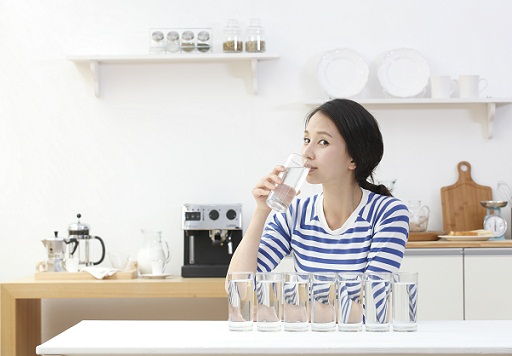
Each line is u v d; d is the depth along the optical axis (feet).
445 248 13.99
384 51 15.51
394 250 7.41
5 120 15.60
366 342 6.00
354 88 15.14
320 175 7.53
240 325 6.58
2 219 15.57
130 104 15.56
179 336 6.38
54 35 15.60
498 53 15.55
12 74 15.60
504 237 15.19
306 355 5.89
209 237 14.70
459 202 15.42
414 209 14.85
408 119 15.51
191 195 15.53
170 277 14.39
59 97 15.57
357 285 6.48
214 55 14.89
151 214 15.53
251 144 15.51
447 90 14.94
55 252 14.34
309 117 7.75
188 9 15.56
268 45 15.49
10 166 15.58
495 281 14.01
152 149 15.56
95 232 15.53
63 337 6.39
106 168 15.57
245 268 7.48
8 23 15.60
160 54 14.90
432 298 13.99
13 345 13.56
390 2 15.52
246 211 15.48
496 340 6.09
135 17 15.57
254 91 15.39
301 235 7.84
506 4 15.55
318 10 15.51
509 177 15.49
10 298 13.57
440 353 5.85
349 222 7.63
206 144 15.52
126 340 6.22
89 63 15.53
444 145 15.51
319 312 6.50
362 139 7.60
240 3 15.52
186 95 15.55
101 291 13.60
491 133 15.42
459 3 15.55
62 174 15.57
